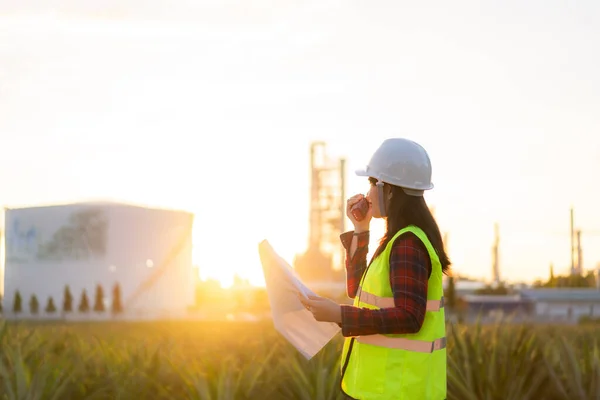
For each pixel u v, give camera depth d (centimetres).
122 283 9750
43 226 10044
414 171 353
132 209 9919
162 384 782
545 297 7650
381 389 334
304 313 378
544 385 743
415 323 325
